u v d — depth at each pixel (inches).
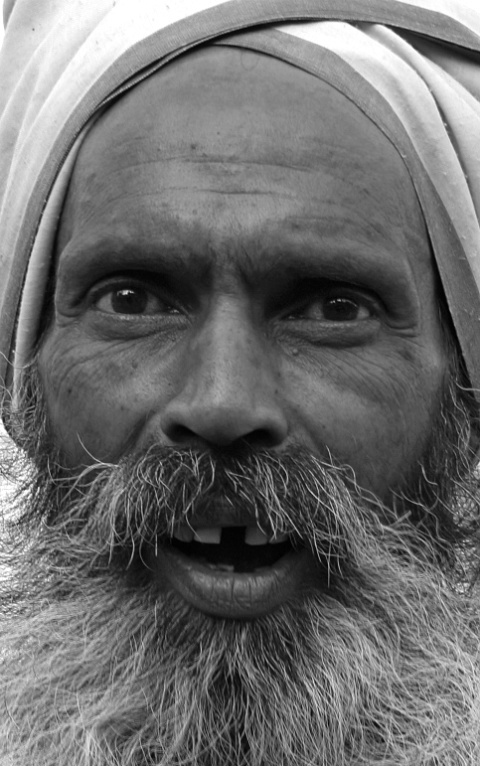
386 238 50.4
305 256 48.8
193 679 51.0
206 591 49.9
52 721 55.3
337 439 50.3
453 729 53.0
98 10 55.4
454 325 53.4
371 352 51.1
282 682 50.9
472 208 53.7
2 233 56.9
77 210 51.8
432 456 53.9
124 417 50.6
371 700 53.3
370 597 52.6
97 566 53.9
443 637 54.9
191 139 49.4
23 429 57.2
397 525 52.9
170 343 50.5
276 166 49.1
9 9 64.1
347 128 50.3
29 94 58.3
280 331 50.5
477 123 54.6
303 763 51.6
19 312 56.2
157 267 49.5
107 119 51.4
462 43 55.3
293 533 50.5
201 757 52.4
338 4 52.1
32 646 56.4
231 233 48.3
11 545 59.5
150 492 49.3
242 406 47.3
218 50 50.8
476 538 57.6
